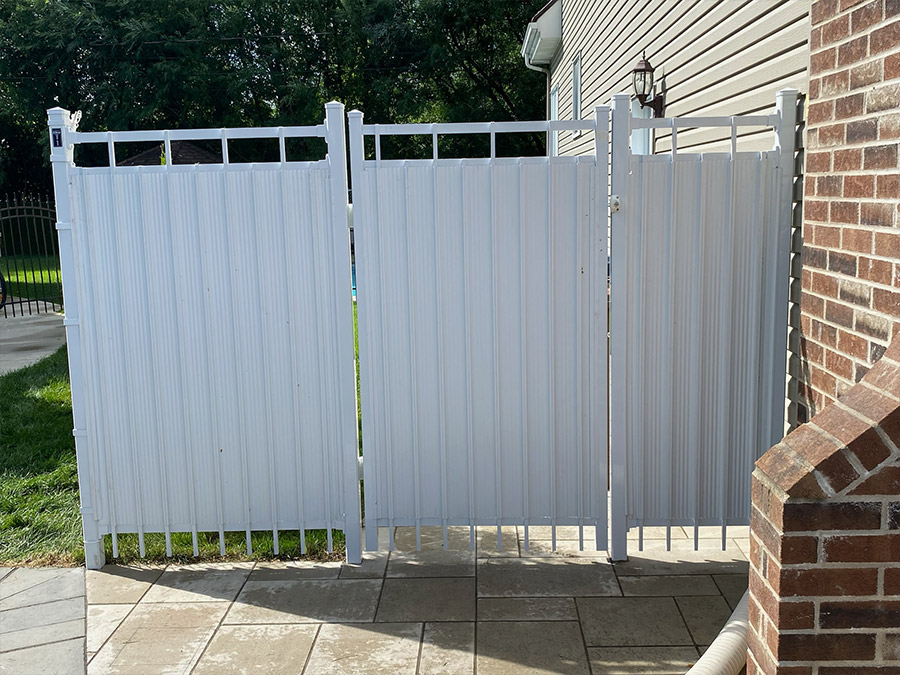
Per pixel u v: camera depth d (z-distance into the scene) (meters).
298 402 3.98
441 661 3.16
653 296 3.85
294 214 3.85
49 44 26.00
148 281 3.89
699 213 3.78
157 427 4.01
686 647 3.24
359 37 26.30
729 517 4.04
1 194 28.48
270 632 3.40
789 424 3.83
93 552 4.05
